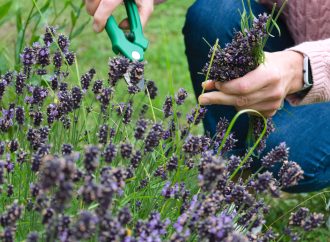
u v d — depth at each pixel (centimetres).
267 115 105
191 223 85
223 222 84
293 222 93
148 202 101
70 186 73
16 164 103
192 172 105
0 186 88
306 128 124
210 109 132
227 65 98
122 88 168
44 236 89
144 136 103
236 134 130
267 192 91
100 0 108
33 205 91
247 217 95
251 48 97
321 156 124
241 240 83
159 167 101
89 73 110
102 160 96
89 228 76
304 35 123
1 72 133
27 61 104
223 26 128
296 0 122
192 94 186
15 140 94
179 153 104
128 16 108
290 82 104
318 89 106
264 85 99
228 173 98
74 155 83
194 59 136
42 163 85
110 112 110
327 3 120
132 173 93
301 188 128
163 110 109
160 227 84
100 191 75
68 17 229
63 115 104
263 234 102
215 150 108
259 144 107
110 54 210
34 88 103
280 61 103
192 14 133
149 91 113
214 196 86
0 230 85
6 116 102
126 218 81
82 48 213
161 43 221
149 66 203
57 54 107
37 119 100
